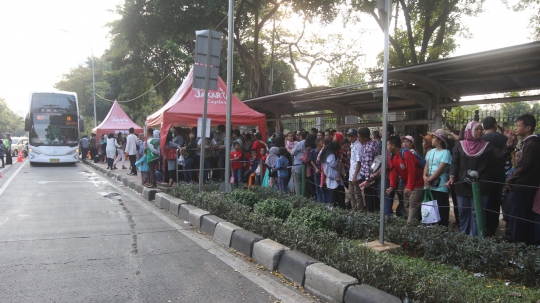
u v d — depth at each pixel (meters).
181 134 12.52
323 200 8.29
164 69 31.83
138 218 8.09
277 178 10.23
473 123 5.48
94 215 8.38
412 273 3.95
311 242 4.95
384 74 5.13
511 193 5.09
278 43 24.84
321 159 7.91
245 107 12.12
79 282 4.53
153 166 11.13
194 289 4.38
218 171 12.11
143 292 4.28
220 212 7.17
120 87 37.75
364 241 5.79
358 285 3.86
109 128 24.61
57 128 21.67
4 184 13.70
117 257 5.46
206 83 8.84
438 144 6.05
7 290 4.27
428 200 5.98
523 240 5.00
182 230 7.07
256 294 4.26
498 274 4.37
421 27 16.47
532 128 5.12
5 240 6.25
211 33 8.91
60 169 20.11
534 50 5.93
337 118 12.16
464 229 5.62
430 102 9.08
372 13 16.05
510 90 8.33
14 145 33.41
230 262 5.31
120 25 19.64
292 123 15.69
